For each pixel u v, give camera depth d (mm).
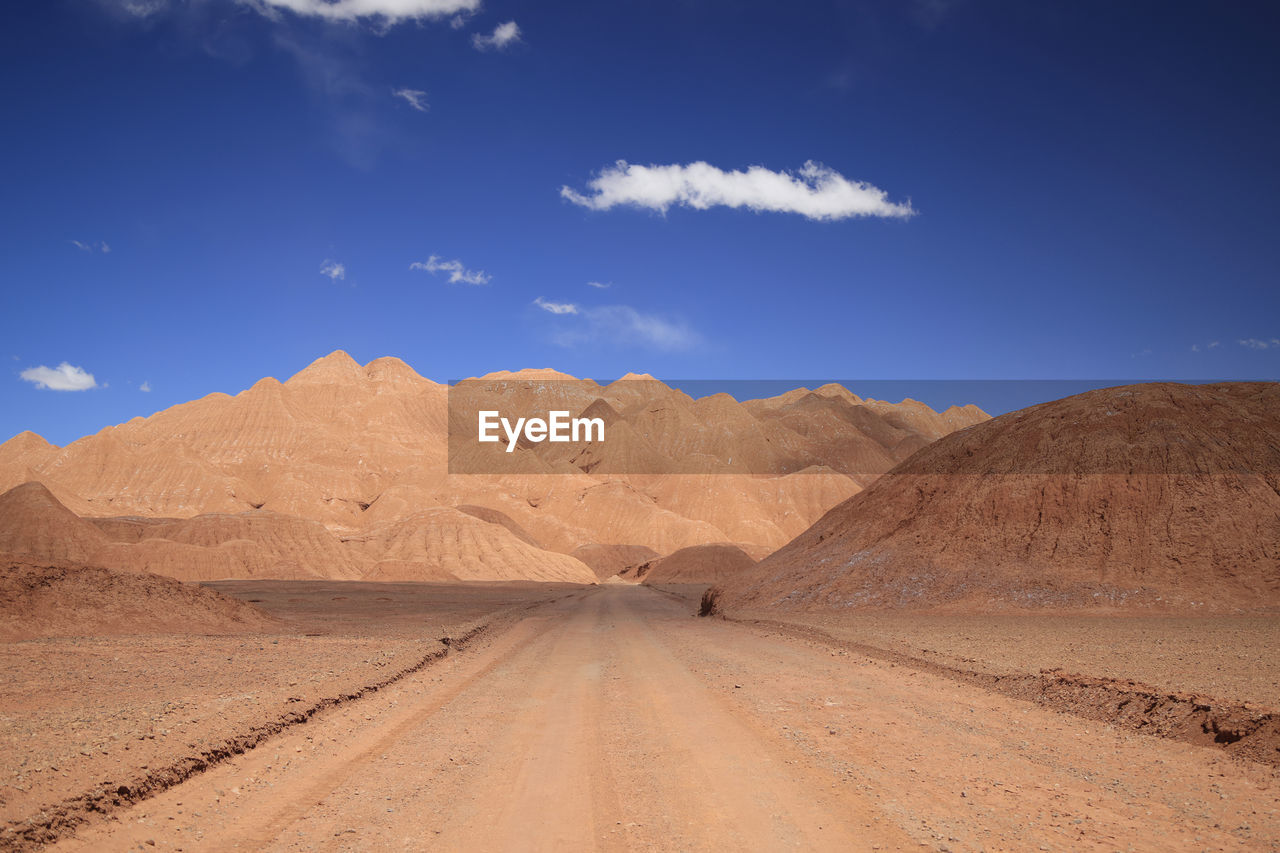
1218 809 9438
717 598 60938
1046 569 47250
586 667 23750
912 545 53719
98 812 9234
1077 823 8961
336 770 11492
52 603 34719
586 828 8992
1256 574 43094
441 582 122688
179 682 19516
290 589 90875
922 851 8109
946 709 15695
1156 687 15602
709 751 12547
